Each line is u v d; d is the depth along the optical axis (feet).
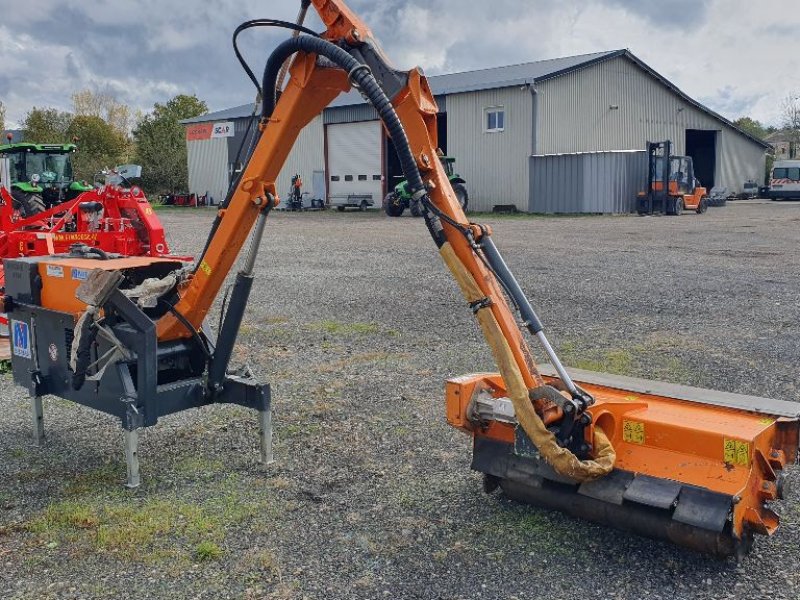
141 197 34.60
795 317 28.94
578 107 100.32
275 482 14.78
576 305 31.94
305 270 43.80
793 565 11.43
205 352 15.56
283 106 13.55
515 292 11.82
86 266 15.52
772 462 11.40
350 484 14.64
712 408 12.12
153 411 14.57
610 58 102.68
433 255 50.85
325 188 115.65
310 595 10.90
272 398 19.97
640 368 22.08
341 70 13.50
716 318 29.01
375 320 29.63
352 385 21.02
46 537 12.65
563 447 11.39
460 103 102.32
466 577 11.30
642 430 11.68
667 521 11.37
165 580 11.34
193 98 196.95
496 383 13.16
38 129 174.09
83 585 11.23
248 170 14.06
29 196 50.55
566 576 11.27
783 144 227.81
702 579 11.09
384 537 12.55
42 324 16.11
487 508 13.50
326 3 12.72
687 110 117.60
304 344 25.85
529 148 96.07
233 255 14.64
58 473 15.28
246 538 12.57
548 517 13.12
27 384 16.57
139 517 13.25
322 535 12.65
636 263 45.03
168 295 15.84
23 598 10.91
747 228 70.49
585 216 90.22
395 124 11.64
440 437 16.98
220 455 16.17
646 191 93.15
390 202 93.30
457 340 26.21
